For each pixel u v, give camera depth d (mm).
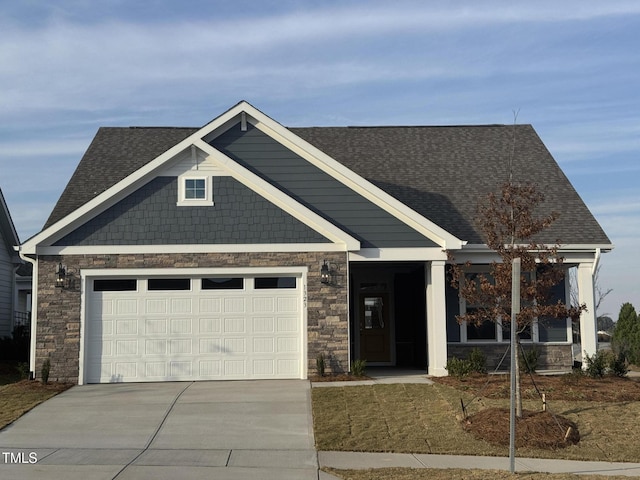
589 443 12070
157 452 11117
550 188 20781
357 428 12586
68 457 10742
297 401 14508
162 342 17062
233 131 18156
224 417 13344
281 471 10109
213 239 17219
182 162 17391
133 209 17156
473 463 10812
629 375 20000
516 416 12797
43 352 16656
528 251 14211
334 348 17109
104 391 15688
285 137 18078
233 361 17125
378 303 22031
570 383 16062
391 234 17828
